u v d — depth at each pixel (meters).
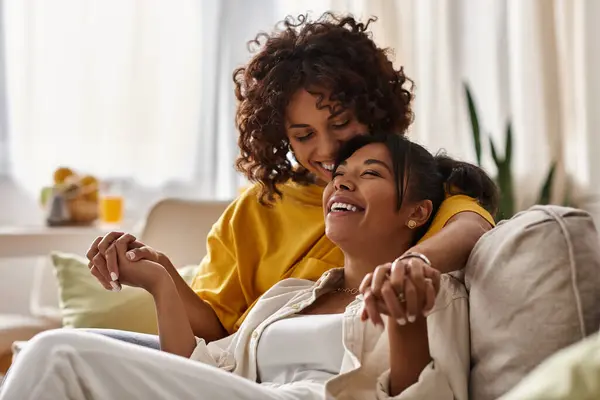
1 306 3.22
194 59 3.39
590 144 3.27
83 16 3.21
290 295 1.42
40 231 2.59
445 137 3.36
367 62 1.57
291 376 1.25
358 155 1.31
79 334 0.98
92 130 3.22
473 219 1.28
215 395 0.97
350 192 1.30
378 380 1.09
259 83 1.59
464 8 3.43
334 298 1.35
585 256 1.04
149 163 3.30
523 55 3.35
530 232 1.07
